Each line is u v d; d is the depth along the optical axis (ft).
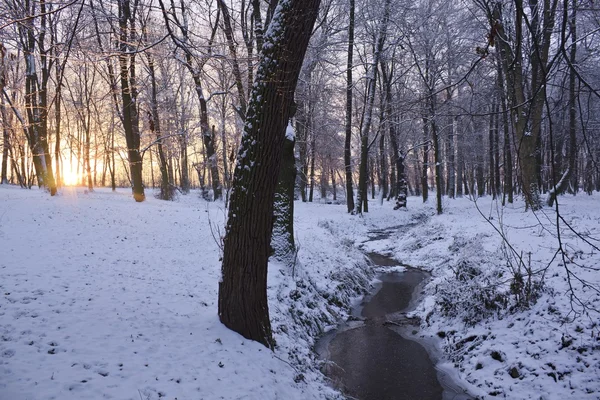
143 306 21.94
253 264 19.25
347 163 85.66
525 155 55.57
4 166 125.39
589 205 65.57
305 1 17.17
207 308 23.30
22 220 41.78
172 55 22.29
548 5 43.29
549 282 25.22
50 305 20.30
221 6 26.27
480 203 97.81
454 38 64.80
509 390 19.29
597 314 20.58
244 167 18.37
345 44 64.69
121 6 24.64
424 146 108.37
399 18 71.46
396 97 86.17
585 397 16.88
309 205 98.17
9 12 21.22
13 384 13.00
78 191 90.68
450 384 21.52
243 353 18.19
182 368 15.99
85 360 15.33
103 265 29.14
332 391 20.15
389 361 24.45
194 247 39.04
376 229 79.46
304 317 27.96
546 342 20.53
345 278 38.58
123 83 66.23
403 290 40.34
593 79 42.88
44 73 62.34
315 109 79.30
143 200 74.64
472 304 26.58
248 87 32.89
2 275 23.94
